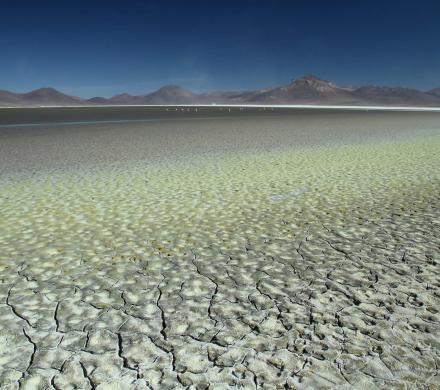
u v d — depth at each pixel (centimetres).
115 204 883
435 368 338
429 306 438
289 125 3606
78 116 5900
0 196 966
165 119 4894
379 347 365
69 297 467
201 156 1611
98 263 564
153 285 496
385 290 475
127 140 2303
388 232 675
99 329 400
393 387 317
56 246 631
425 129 3041
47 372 339
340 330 393
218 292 475
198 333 392
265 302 450
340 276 514
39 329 401
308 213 793
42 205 879
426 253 584
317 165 1345
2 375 335
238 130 3006
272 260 568
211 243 638
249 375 331
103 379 329
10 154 1744
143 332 395
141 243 641
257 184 1064
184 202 890
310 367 340
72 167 1390
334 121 4316
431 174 1145
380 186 1015
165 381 326
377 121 4325
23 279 514
